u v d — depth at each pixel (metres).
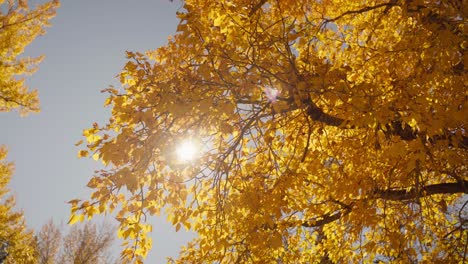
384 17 4.68
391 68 3.99
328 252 5.40
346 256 5.34
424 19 3.60
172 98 3.52
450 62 3.50
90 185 3.34
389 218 5.09
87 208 3.39
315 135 4.59
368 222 4.47
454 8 3.36
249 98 3.99
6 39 9.88
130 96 3.79
